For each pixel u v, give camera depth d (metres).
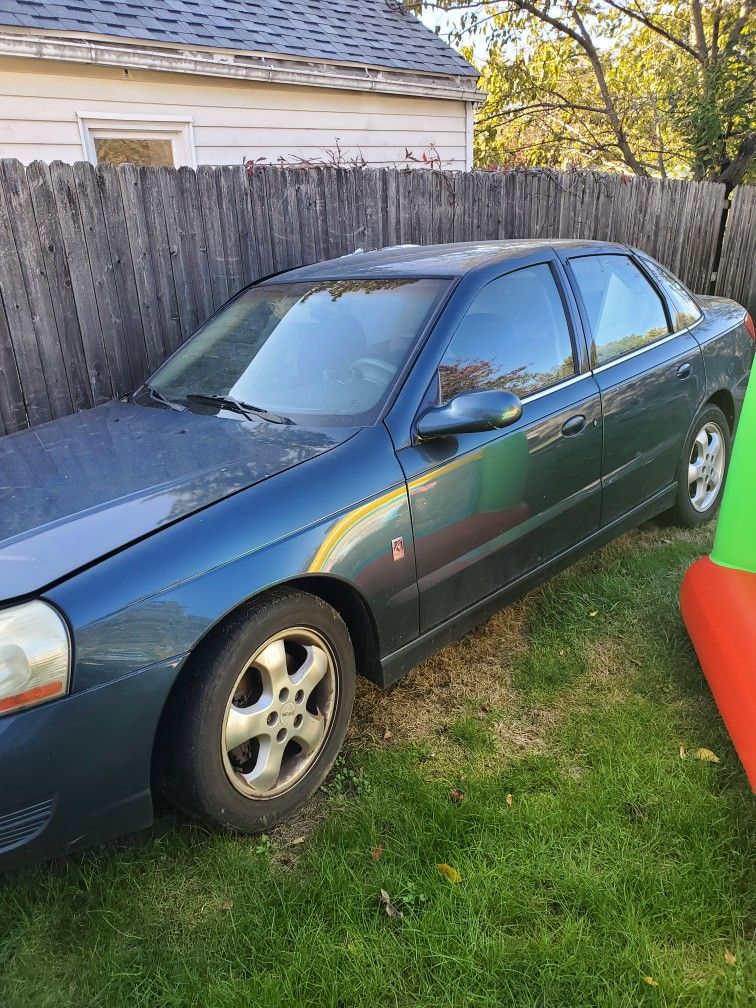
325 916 2.00
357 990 1.78
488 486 2.77
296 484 2.29
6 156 6.15
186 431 2.73
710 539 4.16
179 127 7.16
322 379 2.86
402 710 2.90
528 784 2.43
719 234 10.18
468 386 2.81
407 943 1.91
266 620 2.16
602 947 1.85
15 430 4.50
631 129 16.78
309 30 8.38
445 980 1.80
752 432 2.74
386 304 3.00
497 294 3.06
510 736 2.71
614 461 3.42
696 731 2.65
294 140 8.09
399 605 2.53
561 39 15.23
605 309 3.58
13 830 1.82
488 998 1.74
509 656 3.23
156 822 2.37
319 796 2.48
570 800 2.34
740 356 4.41
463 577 2.76
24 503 2.29
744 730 2.30
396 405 2.61
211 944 1.94
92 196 4.53
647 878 2.03
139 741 1.95
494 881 2.05
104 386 4.83
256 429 2.66
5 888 2.12
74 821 1.91
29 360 4.47
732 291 10.55
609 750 2.55
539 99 16.39
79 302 4.61
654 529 4.34
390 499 2.44
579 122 17.06
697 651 2.85
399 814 2.33
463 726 2.73
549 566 3.19
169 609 1.97
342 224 5.91
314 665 2.36
